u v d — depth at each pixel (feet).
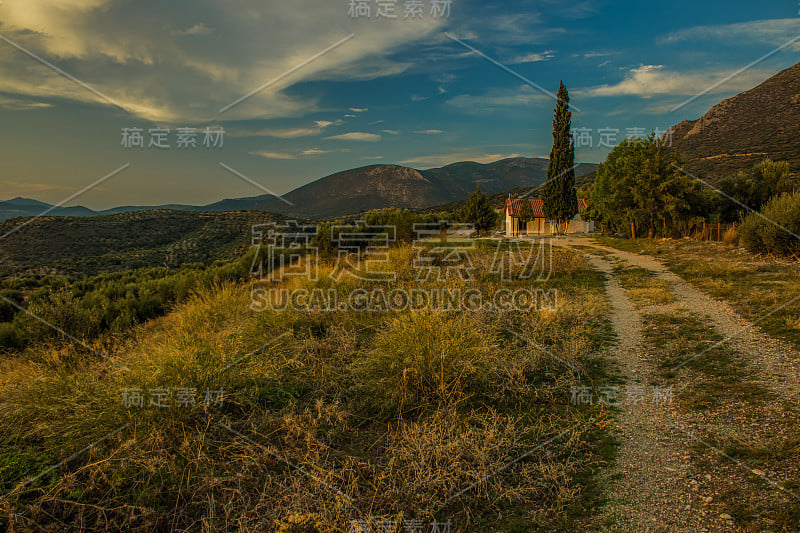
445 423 12.89
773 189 66.85
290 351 19.83
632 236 90.63
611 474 10.73
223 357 15.31
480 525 9.23
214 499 10.04
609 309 29.45
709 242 59.26
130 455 10.80
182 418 12.61
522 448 12.11
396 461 11.49
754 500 9.09
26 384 14.29
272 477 10.90
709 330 22.07
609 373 17.95
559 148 127.24
